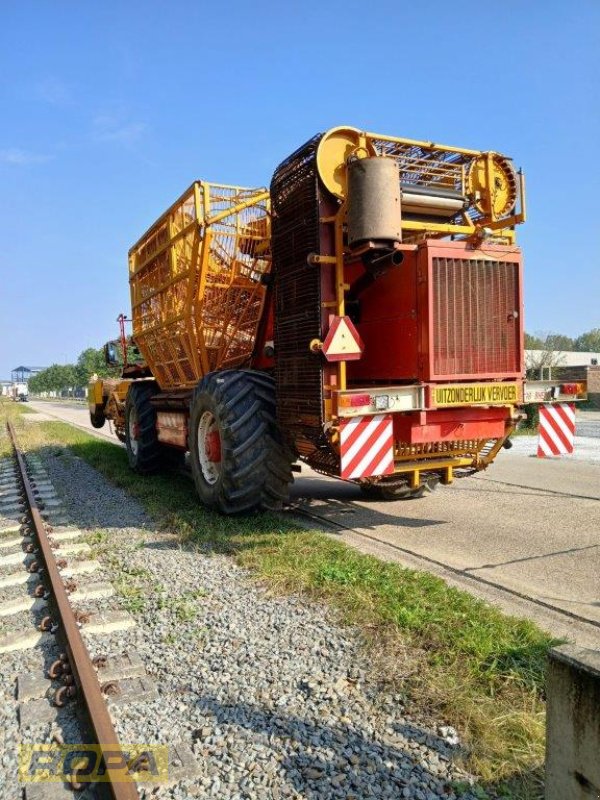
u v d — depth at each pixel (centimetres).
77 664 320
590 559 507
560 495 769
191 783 243
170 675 327
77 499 812
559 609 400
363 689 302
